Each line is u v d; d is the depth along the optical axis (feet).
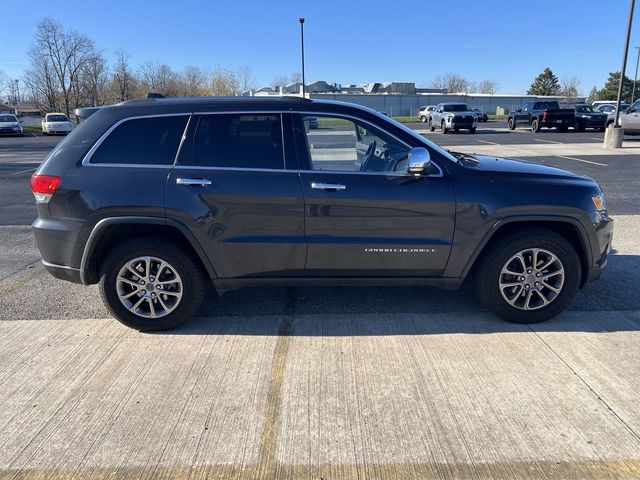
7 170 48.11
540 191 12.32
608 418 9.19
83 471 8.09
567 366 10.94
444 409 9.52
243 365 11.18
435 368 10.95
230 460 8.29
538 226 12.81
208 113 12.32
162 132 12.26
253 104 12.44
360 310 13.98
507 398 9.83
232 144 12.26
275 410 9.57
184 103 12.47
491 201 12.17
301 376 10.71
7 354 11.75
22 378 10.73
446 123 94.99
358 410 9.53
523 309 12.85
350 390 10.18
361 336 12.46
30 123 179.83
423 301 14.53
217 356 11.59
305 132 12.34
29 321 13.56
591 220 12.47
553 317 13.17
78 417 9.41
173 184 11.96
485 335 12.42
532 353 11.51
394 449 8.50
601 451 8.37
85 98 201.98
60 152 12.31
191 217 11.98
